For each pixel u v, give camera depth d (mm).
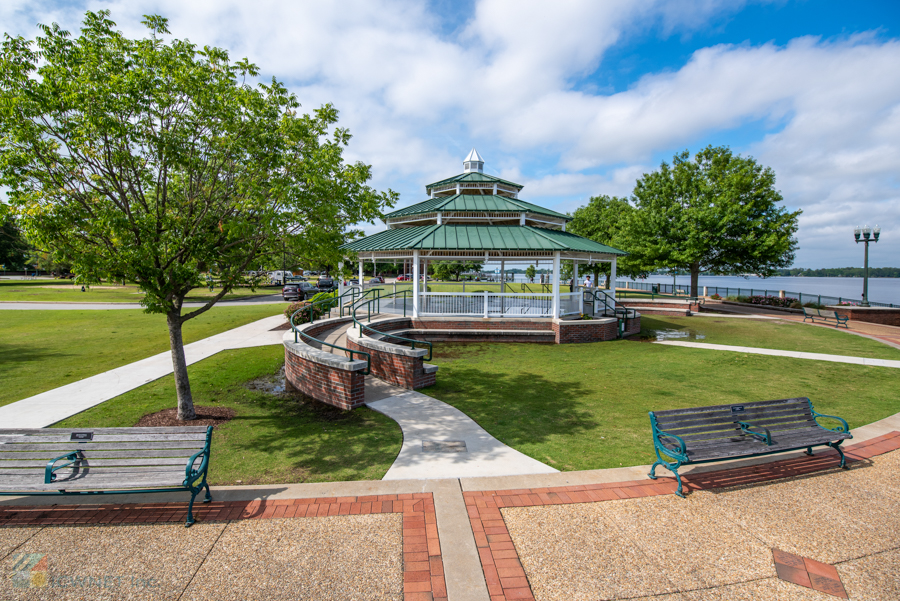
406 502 4363
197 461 5363
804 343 14578
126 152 5828
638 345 14094
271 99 6785
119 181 6090
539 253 14773
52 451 4227
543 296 14766
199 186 6621
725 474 5047
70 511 4211
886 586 3258
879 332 17172
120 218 5273
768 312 25562
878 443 5973
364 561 3486
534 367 10812
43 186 5625
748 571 3416
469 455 5539
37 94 5258
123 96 5719
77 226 5758
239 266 6930
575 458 5457
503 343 14305
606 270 32500
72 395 8242
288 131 6641
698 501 4445
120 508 4266
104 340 14047
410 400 7957
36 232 5211
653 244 28203
